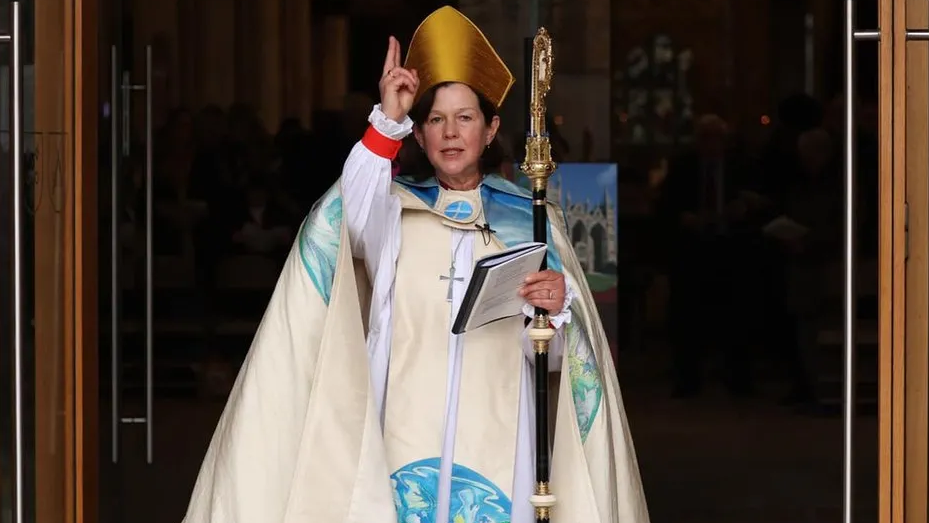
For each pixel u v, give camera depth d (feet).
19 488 19.77
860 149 44.50
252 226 46.03
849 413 18.83
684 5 48.93
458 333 17.60
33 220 20.56
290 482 18.12
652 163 48.93
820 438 43.04
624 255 48.70
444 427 18.49
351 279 18.15
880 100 19.11
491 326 18.72
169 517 33.47
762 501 36.40
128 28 34.53
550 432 19.34
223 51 45.98
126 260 36.78
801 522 34.63
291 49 46.21
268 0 46.09
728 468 39.75
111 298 27.12
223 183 45.96
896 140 19.11
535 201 18.02
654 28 49.01
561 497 18.54
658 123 48.96
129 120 30.71
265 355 18.37
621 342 48.57
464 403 18.52
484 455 18.45
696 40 49.11
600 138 43.16
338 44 46.32
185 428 42.27
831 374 46.03
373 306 18.78
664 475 38.96
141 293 37.06
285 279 18.52
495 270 16.90
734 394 47.80
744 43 48.93
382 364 18.74
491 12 42.09
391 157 18.10
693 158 48.65
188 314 45.70
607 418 18.83
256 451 18.21
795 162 48.16
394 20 46.55
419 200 18.76
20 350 19.70
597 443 18.69
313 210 18.60
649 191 48.78
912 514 22.11
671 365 48.29
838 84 48.75
